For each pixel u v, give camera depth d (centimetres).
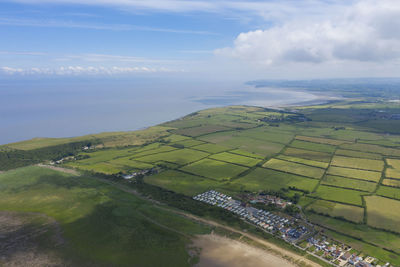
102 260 12156
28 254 12612
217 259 12175
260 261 12025
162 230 14488
